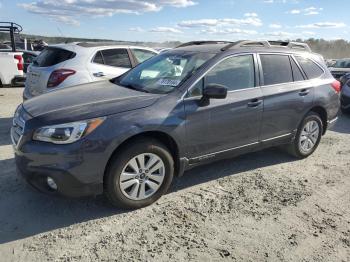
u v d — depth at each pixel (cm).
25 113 406
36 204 421
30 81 759
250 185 495
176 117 423
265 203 445
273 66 539
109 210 413
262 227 390
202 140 453
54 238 359
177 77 462
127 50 795
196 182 497
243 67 501
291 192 478
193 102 439
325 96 600
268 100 516
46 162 368
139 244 353
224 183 497
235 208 429
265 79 523
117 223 388
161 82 466
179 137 428
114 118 387
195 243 357
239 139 495
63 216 399
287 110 546
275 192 476
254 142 518
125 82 511
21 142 382
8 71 1330
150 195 423
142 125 396
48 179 376
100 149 376
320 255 347
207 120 450
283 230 386
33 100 448
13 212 404
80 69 716
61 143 368
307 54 605
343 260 342
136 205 414
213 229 383
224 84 475
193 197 453
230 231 380
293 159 601
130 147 395
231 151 492
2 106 980
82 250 341
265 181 509
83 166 373
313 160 604
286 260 338
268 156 610
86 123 374
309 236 377
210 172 533
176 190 471
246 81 501
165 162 425
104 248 345
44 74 711
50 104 417
